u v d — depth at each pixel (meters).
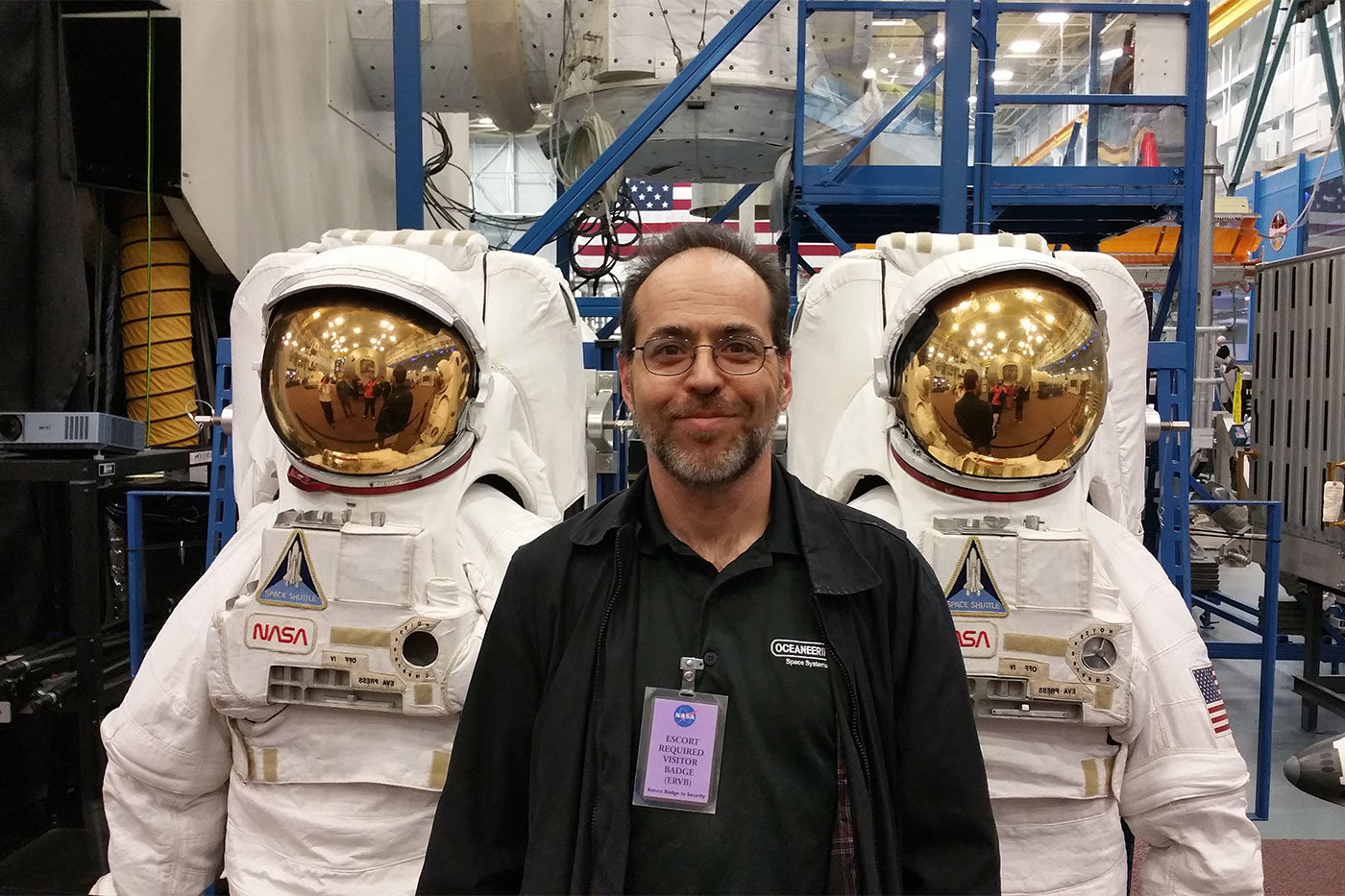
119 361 3.07
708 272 1.08
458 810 1.11
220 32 3.03
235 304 1.83
